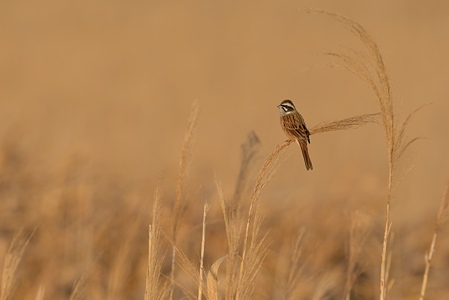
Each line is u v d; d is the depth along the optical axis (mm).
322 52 6004
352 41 41875
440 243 12945
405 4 51812
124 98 31219
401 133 6312
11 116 25438
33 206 12086
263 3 52125
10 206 12039
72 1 52250
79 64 36875
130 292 11039
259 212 5773
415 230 13453
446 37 42656
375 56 6035
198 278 6062
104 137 22766
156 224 5926
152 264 5906
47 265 11102
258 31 45094
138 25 47375
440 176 19141
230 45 42688
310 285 10320
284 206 13203
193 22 48219
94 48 40312
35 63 36750
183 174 7078
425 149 22688
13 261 6816
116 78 35000
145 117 27688
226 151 21391
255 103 30500
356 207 13484
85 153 14078
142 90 32406
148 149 21328
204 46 42094
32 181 12789
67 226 11742
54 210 11914
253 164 7027
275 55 40125
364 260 10906
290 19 48062
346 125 6109
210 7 52344
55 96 31172
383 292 6508
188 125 7066
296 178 18359
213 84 34219
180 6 52281
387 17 48344
